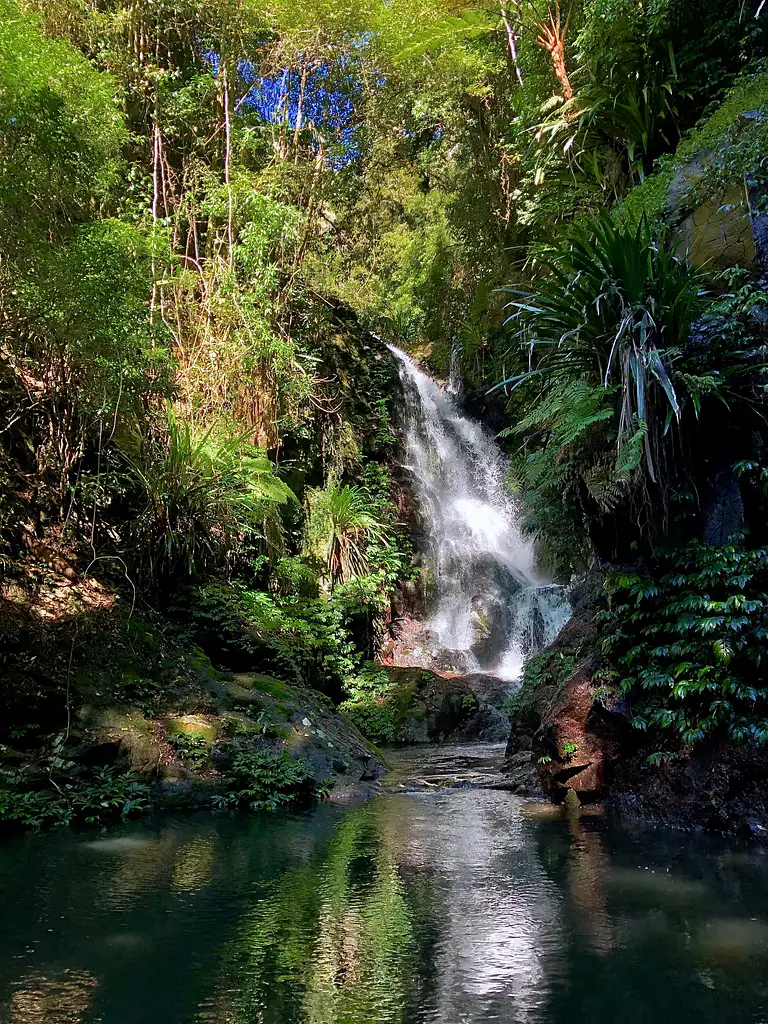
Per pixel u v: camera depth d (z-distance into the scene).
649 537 4.24
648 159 6.04
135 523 6.37
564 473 4.80
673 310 3.97
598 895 2.60
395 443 12.51
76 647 5.11
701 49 5.66
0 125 4.52
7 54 4.40
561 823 3.88
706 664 3.73
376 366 12.95
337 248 12.55
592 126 6.25
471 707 8.77
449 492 13.36
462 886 2.75
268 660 6.46
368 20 9.26
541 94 7.33
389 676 9.22
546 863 3.06
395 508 11.59
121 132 6.09
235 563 7.91
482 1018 1.70
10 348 5.82
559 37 6.73
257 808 4.43
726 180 4.52
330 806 4.55
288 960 2.05
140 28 8.70
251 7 8.80
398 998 1.81
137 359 5.80
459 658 10.69
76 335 5.18
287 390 9.34
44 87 4.66
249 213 8.52
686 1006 1.74
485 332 12.76
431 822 3.99
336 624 8.76
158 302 7.71
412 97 11.09
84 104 5.28
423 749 7.60
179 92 8.77
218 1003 1.78
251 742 5.12
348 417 11.61
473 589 11.75
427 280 14.05
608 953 2.07
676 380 3.96
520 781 5.11
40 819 3.94
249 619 6.72
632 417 3.89
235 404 8.37
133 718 4.86
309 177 10.16
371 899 2.60
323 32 9.38
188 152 9.35
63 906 2.54
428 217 13.80
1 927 2.33
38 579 5.48
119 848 3.43
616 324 4.09
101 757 4.57
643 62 5.86
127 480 6.58
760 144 4.33
